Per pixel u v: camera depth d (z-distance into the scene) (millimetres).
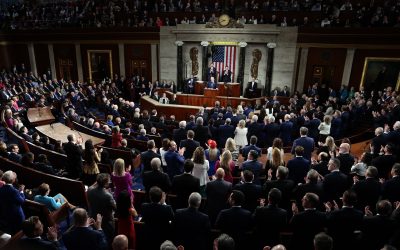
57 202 5867
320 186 4828
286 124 10039
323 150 6754
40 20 22359
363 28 15875
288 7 18188
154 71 20359
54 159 8125
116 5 21531
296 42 17312
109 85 19969
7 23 22781
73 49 21672
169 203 5234
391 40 15523
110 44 20844
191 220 3846
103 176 4453
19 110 13734
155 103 16922
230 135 9688
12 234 4961
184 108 15945
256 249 4105
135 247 4430
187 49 19219
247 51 18453
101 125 11930
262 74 18562
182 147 7340
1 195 4836
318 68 17641
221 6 19281
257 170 5656
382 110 11133
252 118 10094
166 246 3000
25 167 6711
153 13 20219
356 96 14656
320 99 17156
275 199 3967
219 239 3041
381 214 3895
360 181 5086
